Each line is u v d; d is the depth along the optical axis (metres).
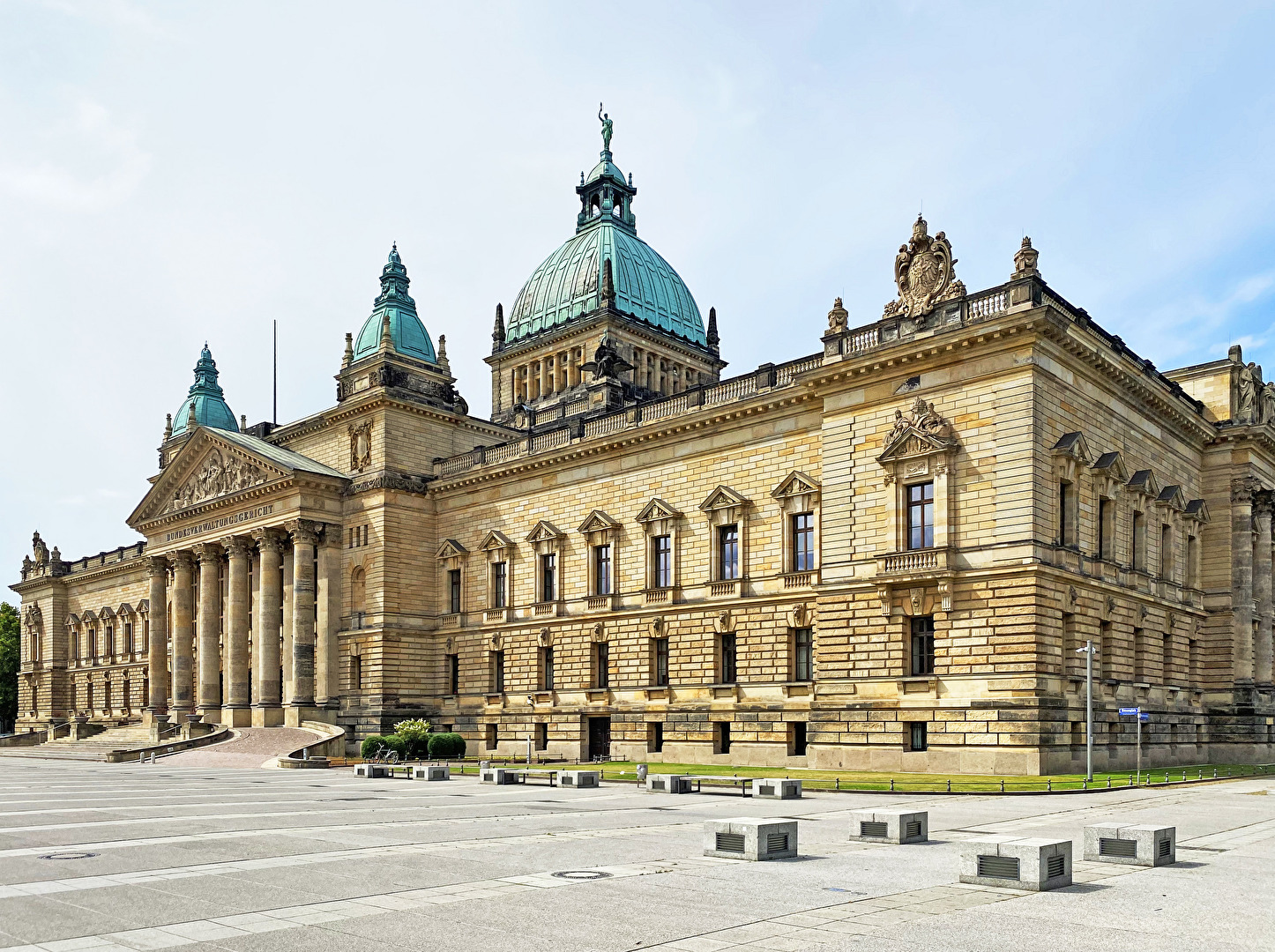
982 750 56.66
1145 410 70.44
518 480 91.81
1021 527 56.91
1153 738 67.12
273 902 20.78
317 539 98.69
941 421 60.97
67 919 19.17
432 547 98.69
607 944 17.27
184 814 37.88
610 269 116.69
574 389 117.00
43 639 157.12
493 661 92.19
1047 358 58.97
